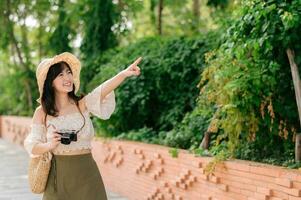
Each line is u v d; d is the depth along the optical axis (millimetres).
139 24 14297
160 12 11133
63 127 3467
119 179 7562
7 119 18203
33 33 16547
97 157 8531
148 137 7586
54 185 3471
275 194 4215
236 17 5516
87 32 10992
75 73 3596
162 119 7926
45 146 3326
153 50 8391
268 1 4785
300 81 4891
